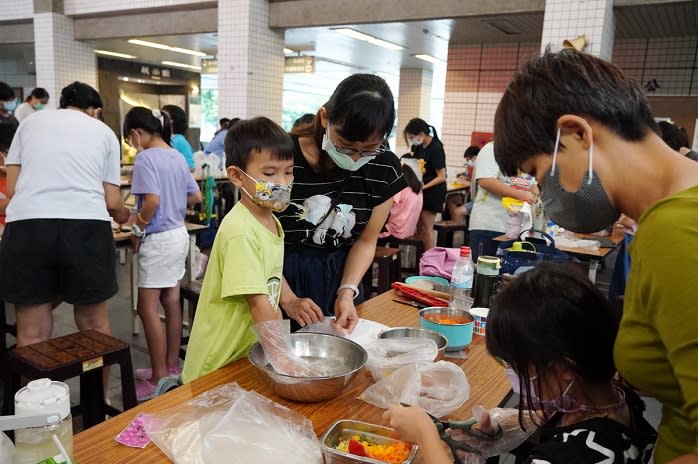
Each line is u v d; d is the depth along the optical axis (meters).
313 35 7.62
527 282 0.86
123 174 5.20
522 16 5.37
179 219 2.71
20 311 2.16
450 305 1.78
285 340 1.24
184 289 2.88
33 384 0.85
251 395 1.12
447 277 2.10
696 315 0.56
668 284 0.58
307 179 1.60
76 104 2.27
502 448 1.05
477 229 3.45
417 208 4.20
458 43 7.87
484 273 1.76
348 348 1.30
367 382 1.26
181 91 12.38
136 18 7.57
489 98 7.87
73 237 2.11
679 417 0.69
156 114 2.85
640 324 0.67
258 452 0.94
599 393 0.85
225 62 6.55
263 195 1.33
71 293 2.17
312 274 1.69
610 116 0.70
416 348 1.31
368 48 8.77
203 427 1.00
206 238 5.14
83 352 1.90
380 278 3.44
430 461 0.85
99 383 2.03
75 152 2.11
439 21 6.30
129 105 11.45
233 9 6.39
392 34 7.39
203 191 5.11
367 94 1.26
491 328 0.88
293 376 1.11
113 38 8.02
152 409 1.07
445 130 8.29
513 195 3.17
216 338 1.36
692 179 0.66
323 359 1.31
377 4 5.82
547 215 0.87
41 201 2.07
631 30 6.08
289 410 1.09
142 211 2.55
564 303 0.81
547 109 0.74
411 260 5.08
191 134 12.50
